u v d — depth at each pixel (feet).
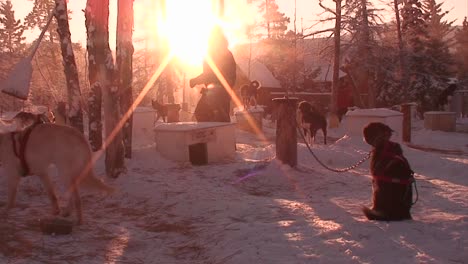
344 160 48.08
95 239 24.00
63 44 38.09
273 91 161.68
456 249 20.66
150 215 28.58
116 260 21.34
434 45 150.82
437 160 46.75
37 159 25.45
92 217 27.96
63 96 111.04
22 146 25.49
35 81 119.14
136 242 23.86
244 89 100.01
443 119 96.94
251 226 24.64
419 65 146.20
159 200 31.22
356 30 109.40
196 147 43.16
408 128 69.56
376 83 136.36
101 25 35.88
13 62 137.08
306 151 49.03
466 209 28.94
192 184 35.04
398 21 127.24
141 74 130.11
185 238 24.53
